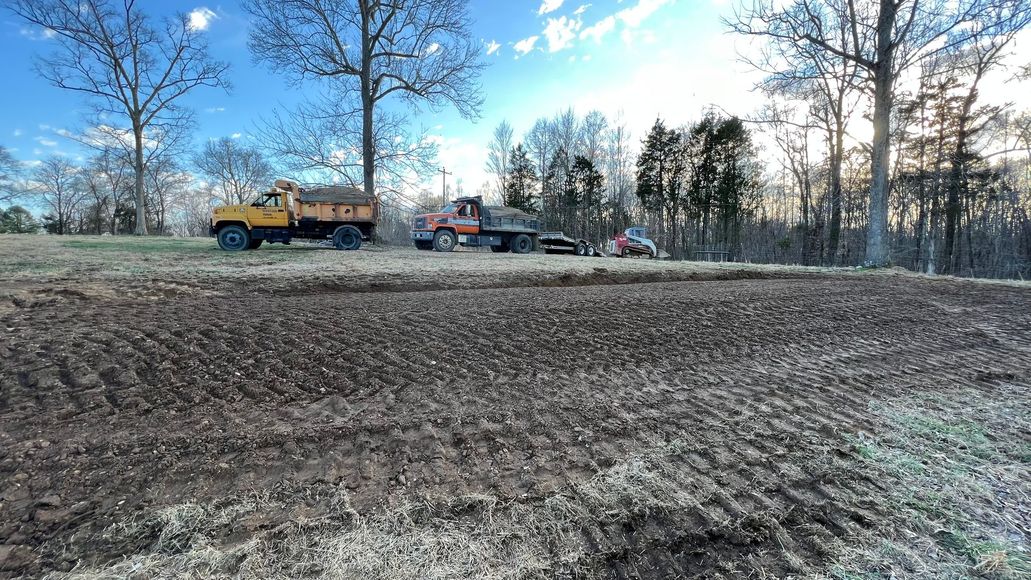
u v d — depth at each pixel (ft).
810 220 112.78
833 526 6.07
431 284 23.49
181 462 7.10
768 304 20.13
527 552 5.49
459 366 11.61
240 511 6.07
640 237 82.99
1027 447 8.35
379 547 5.48
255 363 10.98
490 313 16.46
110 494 6.36
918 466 7.57
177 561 5.20
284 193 44.42
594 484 6.84
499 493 6.59
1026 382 12.07
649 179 125.70
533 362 12.21
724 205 114.93
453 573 5.12
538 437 8.25
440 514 6.10
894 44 38.37
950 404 10.43
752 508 6.39
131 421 8.27
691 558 5.48
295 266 26.81
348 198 47.06
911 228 102.17
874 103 41.34
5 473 6.68
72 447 7.35
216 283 20.13
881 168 40.75
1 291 15.96
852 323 17.90
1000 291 25.91
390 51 65.21
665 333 15.39
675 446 8.06
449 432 8.30
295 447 7.61
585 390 10.55
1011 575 5.11
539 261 36.19
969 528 6.03
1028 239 89.61
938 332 17.11
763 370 12.53
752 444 8.25
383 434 8.14
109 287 17.95
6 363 10.11
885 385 11.60
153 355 10.96
